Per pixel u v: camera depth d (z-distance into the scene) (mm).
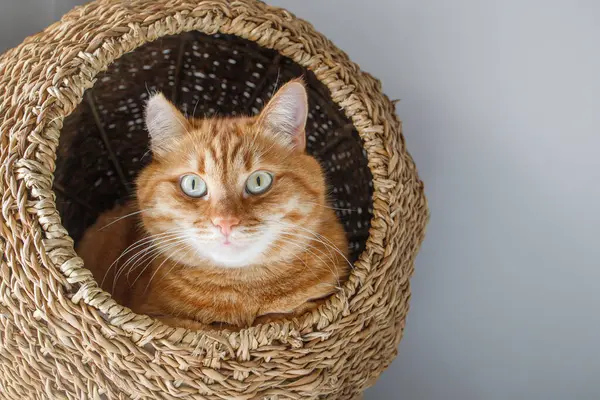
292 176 520
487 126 587
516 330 601
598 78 542
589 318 569
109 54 479
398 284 515
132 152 645
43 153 455
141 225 550
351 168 591
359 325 488
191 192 510
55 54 477
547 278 581
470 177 601
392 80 620
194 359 451
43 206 446
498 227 595
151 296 535
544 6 554
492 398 620
